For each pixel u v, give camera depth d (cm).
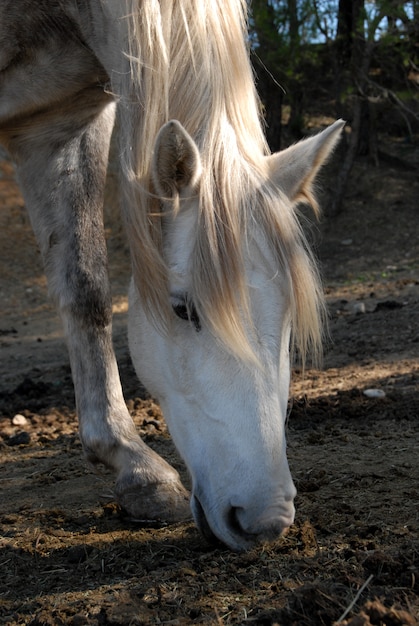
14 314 2306
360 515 554
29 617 443
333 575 449
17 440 890
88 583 487
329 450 724
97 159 691
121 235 2814
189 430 482
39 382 1223
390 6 2158
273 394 453
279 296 460
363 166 3189
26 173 697
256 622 400
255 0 2209
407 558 448
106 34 607
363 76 2475
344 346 1296
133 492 588
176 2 524
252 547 484
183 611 427
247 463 441
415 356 1162
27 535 574
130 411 980
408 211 2859
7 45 652
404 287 1916
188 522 580
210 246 451
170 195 483
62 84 664
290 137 3278
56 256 668
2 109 674
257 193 472
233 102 505
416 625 365
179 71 513
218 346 465
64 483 710
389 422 818
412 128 3503
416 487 606
